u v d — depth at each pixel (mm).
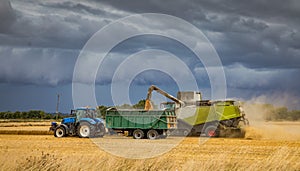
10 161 15281
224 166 15070
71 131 36000
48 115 105375
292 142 30594
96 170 14852
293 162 16109
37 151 21188
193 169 15062
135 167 15109
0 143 28703
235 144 28516
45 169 14820
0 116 104250
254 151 23641
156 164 15438
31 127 56906
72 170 14789
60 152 22203
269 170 15023
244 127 35219
